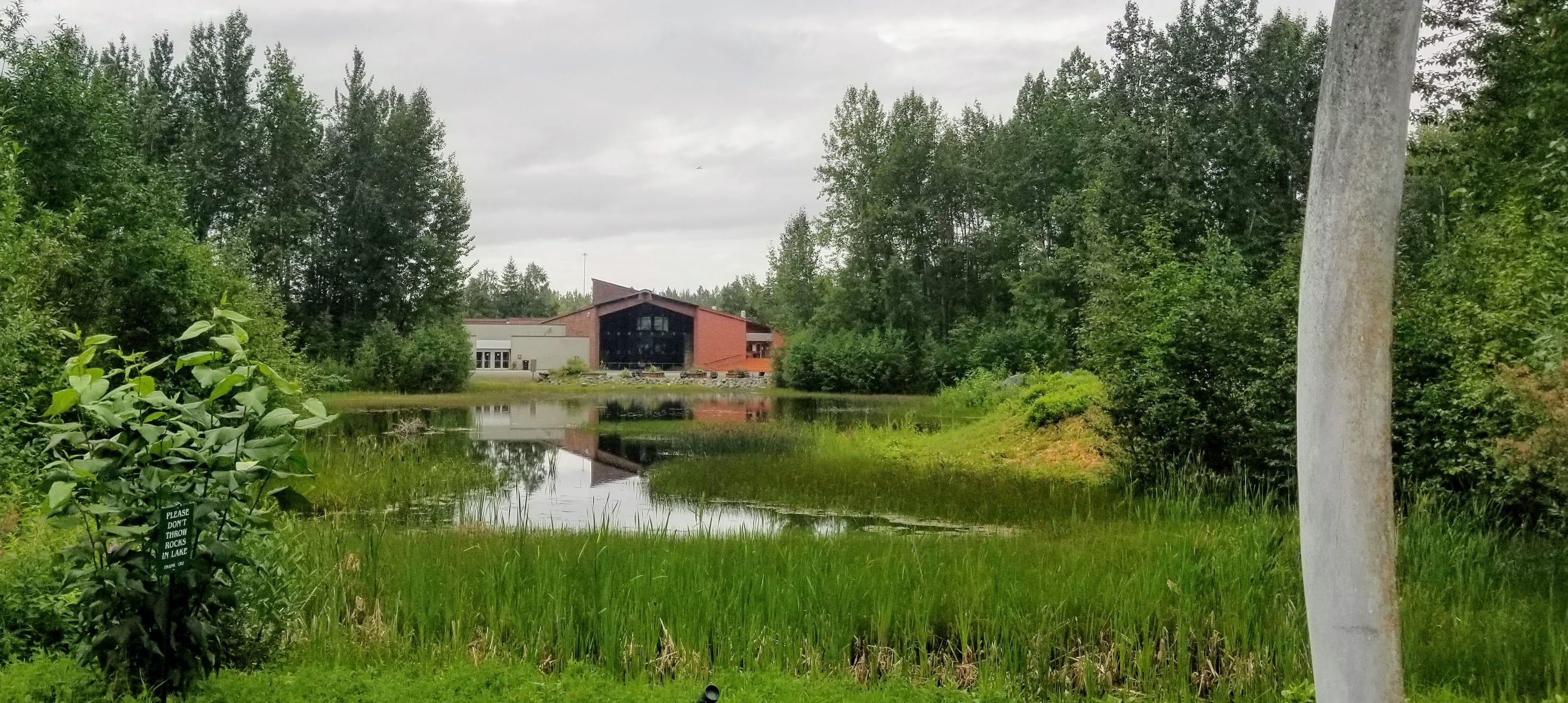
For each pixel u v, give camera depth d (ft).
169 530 16.62
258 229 162.09
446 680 20.26
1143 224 127.24
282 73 168.96
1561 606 26.45
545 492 58.85
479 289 403.95
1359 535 11.40
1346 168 11.62
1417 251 88.48
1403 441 42.83
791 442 89.04
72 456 19.08
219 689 18.47
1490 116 58.49
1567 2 43.60
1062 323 156.76
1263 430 47.24
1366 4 11.59
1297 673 22.74
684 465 68.28
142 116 149.69
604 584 26.63
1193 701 22.20
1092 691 22.44
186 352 71.15
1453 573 29.99
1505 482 34.76
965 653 24.22
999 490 55.72
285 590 22.52
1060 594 27.37
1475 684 22.26
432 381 172.24
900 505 52.08
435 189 185.88
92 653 17.51
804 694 20.39
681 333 254.47
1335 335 11.55
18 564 22.00
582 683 20.80
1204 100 138.62
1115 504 48.93
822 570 28.68
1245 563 28.55
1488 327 39.04
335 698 18.92
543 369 243.40
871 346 194.59
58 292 64.90
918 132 200.64
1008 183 195.31
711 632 24.32
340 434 90.53
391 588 27.20
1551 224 35.70
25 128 77.82
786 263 263.90
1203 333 51.67
